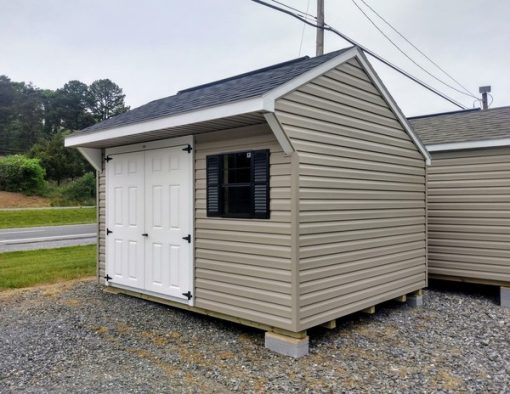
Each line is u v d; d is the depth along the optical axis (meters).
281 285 3.85
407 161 5.66
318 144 4.10
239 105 3.66
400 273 5.41
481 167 6.30
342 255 4.35
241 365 3.59
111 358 3.75
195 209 4.76
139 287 5.61
